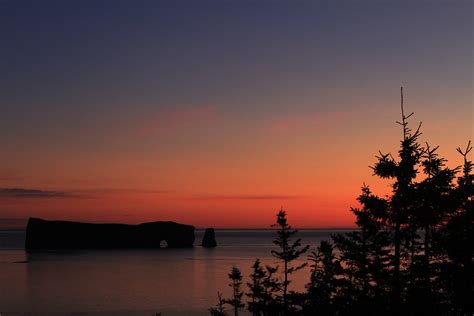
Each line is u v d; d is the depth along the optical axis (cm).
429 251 2669
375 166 2406
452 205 2520
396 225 2461
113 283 17212
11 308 11612
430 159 2566
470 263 2644
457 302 2667
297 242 5516
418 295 2514
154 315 10381
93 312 10950
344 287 3089
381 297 2611
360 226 2553
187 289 15075
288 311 5088
